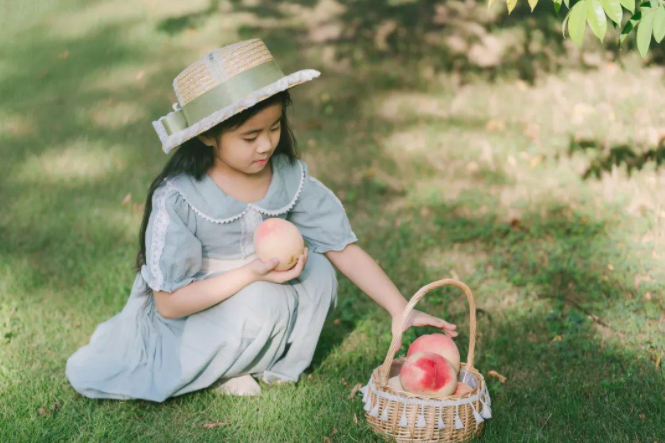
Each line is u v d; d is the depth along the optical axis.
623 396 3.25
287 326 3.18
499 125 6.50
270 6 9.88
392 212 5.21
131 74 8.22
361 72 7.80
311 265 3.34
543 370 3.47
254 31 9.12
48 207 5.42
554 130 6.30
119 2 10.38
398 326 2.93
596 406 3.18
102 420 3.14
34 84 8.08
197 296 3.04
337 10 9.52
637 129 6.15
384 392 2.85
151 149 6.43
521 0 9.06
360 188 5.58
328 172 5.84
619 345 3.65
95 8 10.20
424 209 5.23
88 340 3.81
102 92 7.79
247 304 3.05
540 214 5.02
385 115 6.88
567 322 3.84
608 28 8.12
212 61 2.89
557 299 4.10
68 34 9.40
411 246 4.74
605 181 5.36
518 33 8.35
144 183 5.78
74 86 7.98
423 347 3.05
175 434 3.06
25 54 8.87
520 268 4.45
